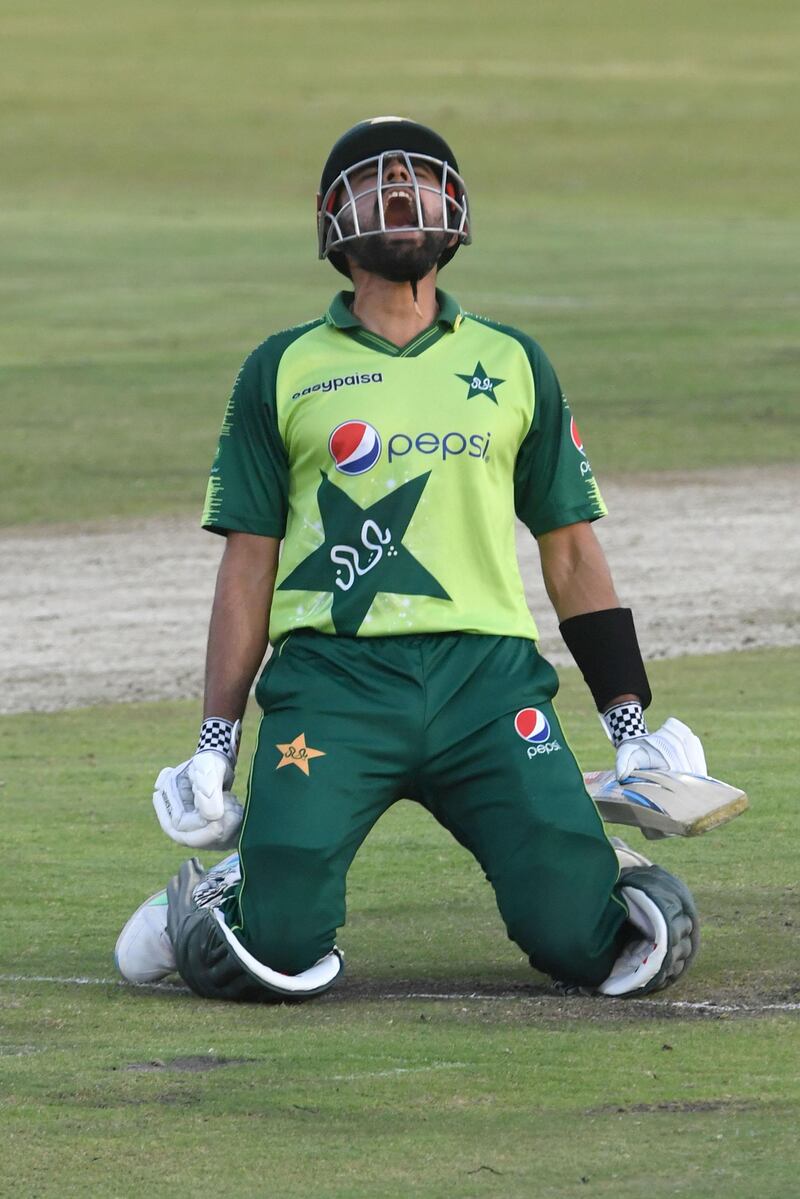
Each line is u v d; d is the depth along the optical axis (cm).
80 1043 1547
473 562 1722
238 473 1766
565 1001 1673
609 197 12762
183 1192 1215
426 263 1739
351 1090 1408
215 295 8894
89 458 5809
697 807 1689
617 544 4906
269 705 1709
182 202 12500
